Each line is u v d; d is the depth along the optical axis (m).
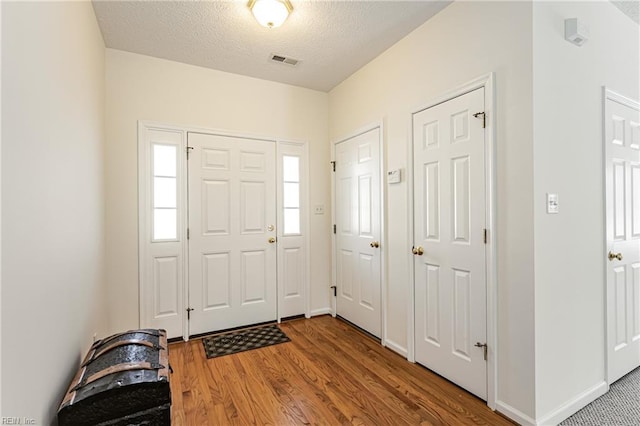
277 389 2.05
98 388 1.21
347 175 3.31
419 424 1.70
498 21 1.80
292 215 3.49
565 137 1.80
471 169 1.96
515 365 1.72
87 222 1.89
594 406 1.87
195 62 2.92
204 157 3.02
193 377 2.21
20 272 0.95
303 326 3.23
